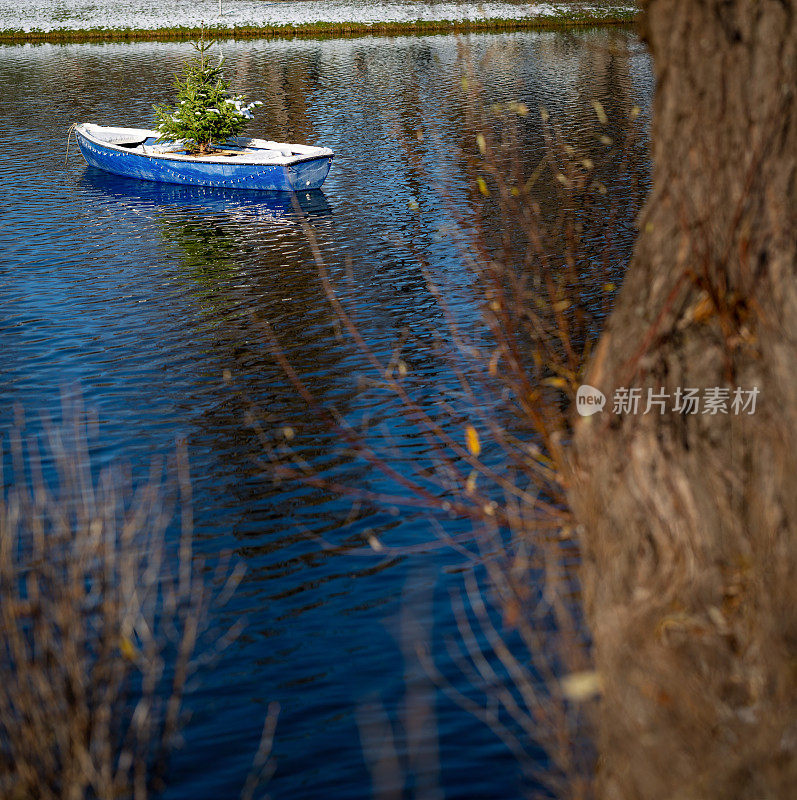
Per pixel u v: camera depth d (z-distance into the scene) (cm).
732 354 252
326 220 2017
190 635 444
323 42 5028
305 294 1539
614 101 2788
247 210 2158
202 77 2527
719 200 257
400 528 804
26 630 373
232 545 792
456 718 571
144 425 1048
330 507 854
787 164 250
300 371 1204
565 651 332
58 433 1016
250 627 679
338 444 985
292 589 730
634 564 257
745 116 254
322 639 668
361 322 1385
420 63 4144
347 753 555
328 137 2827
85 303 1512
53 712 333
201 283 1620
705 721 238
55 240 1911
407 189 2198
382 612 696
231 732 573
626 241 1522
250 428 1035
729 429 248
